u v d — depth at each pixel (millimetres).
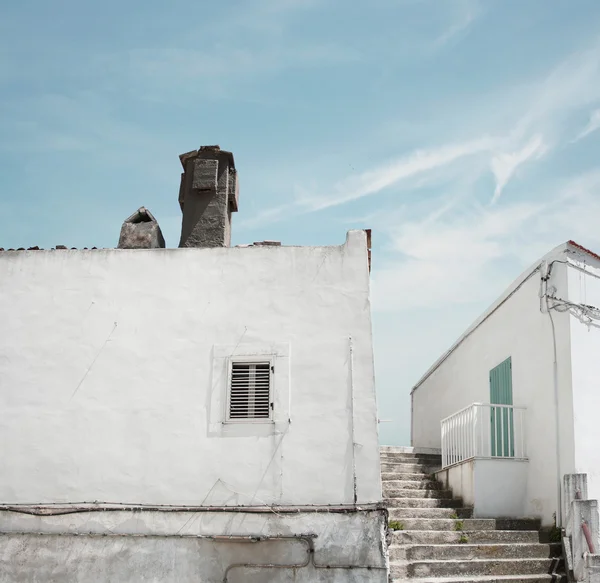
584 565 11211
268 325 10859
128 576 10000
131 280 11258
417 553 11570
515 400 14234
